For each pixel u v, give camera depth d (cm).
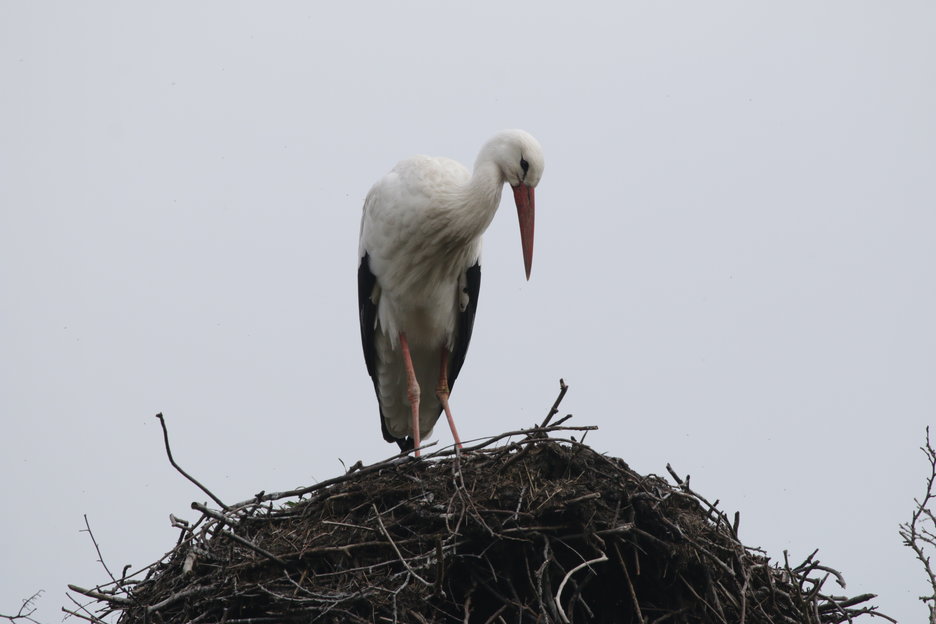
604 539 1131
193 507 1104
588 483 1156
